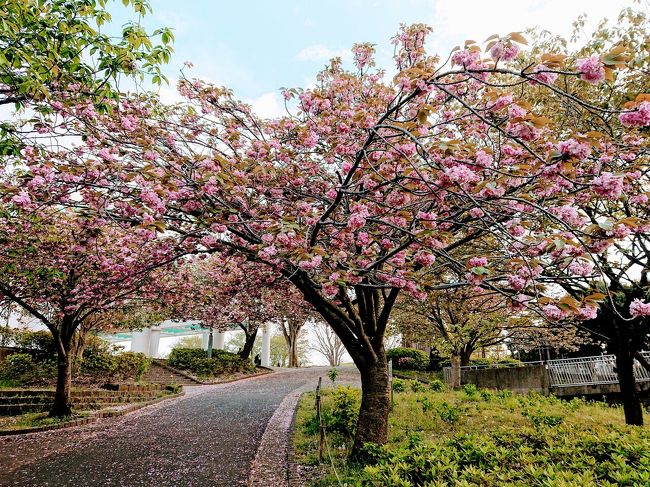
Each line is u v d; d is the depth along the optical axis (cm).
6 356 1374
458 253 710
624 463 321
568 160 304
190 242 638
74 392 1184
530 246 409
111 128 581
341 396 768
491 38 290
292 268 559
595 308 312
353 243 602
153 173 459
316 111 635
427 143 470
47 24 411
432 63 540
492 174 439
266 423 934
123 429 891
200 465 620
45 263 855
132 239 755
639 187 554
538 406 869
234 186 517
